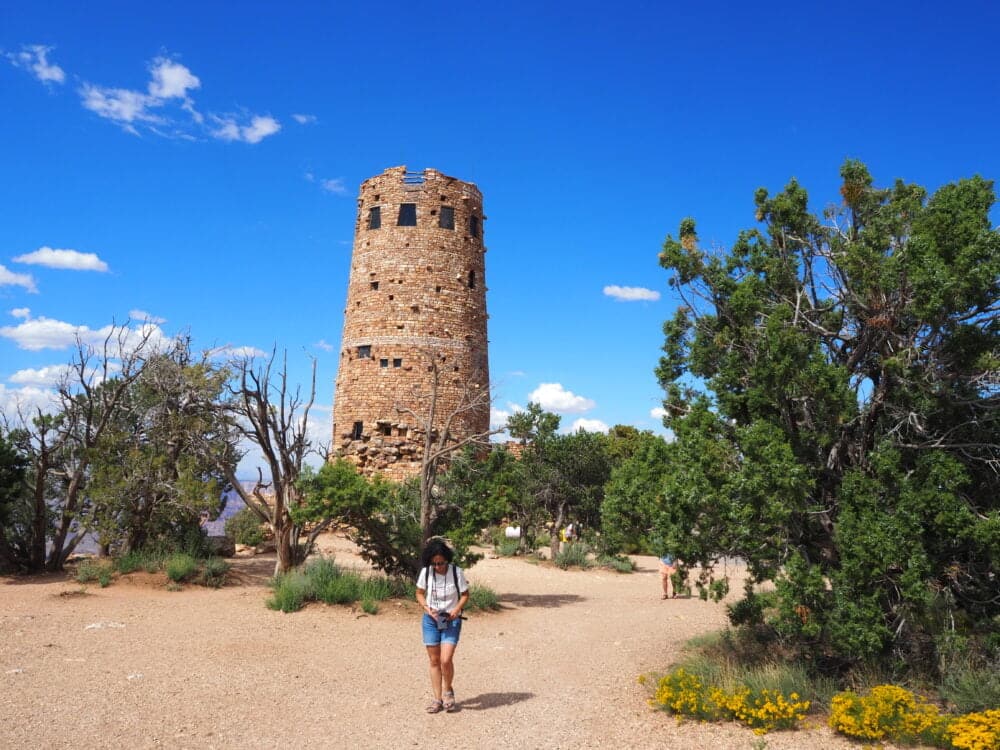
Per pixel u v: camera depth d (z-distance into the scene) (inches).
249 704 354.6
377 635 554.9
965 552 383.2
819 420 409.1
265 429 775.1
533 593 861.8
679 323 496.4
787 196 484.4
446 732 320.2
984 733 268.7
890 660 379.2
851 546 350.6
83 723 311.3
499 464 776.9
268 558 1102.4
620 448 1749.5
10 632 493.0
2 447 809.5
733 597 805.9
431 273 1521.9
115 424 912.3
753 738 305.3
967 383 397.4
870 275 392.2
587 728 326.6
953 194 383.6
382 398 1476.4
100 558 858.1
